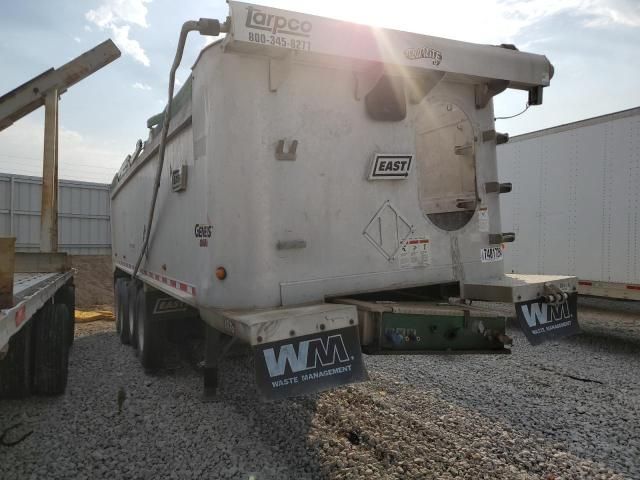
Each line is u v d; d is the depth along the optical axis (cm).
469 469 310
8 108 675
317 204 330
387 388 468
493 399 441
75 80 704
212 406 421
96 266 1812
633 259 697
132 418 399
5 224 1703
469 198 408
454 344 331
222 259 312
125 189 823
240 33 274
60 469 312
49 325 455
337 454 331
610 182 726
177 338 580
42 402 443
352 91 343
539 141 835
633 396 452
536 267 842
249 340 260
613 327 788
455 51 350
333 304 318
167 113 371
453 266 387
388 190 359
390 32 321
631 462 323
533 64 390
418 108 371
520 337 719
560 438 359
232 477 300
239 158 308
